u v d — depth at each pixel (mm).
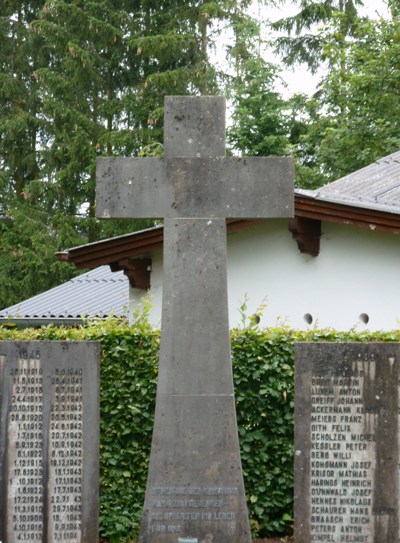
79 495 10070
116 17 30906
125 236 15320
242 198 9742
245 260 15156
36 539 10039
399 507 9984
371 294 13984
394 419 10023
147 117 29922
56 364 10133
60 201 30703
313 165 30766
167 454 9586
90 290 22062
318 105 29922
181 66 30234
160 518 9547
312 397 10086
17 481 10062
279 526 10992
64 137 30125
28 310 21203
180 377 9625
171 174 9758
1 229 30953
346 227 14250
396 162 18094
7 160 31875
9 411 10094
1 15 32750
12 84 31344
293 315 14633
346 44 29516
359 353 10062
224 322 9656
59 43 30500
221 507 9562
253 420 11000
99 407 10242
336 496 10039
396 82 28109
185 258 9695
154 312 15727
